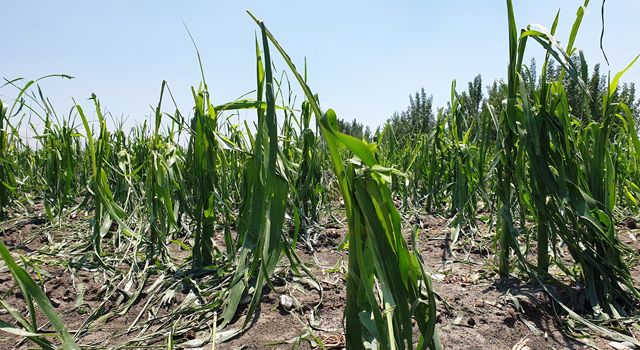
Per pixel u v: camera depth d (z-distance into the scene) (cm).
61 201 384
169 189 303
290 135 386
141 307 239
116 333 212
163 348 196
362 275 128
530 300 232
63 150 414
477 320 213
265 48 129
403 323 129
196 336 205
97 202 289
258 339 200
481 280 268
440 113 460
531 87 240
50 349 131
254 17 128
